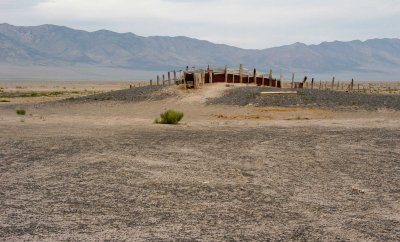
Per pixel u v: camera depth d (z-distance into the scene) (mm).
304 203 8828
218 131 21828
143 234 6996
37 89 111000
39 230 7176
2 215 7961
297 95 39375
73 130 22250
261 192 9641
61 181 10578
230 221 7668
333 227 7418
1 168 12102
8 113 37625
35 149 15453
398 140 18141
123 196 9242
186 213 8109
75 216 7914
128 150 15188
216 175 11273
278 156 14141
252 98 38406
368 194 9570
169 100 40312
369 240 6844
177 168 12117
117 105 40312
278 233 7094
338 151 15234
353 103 35625
